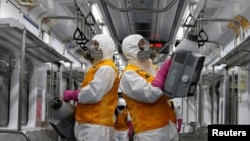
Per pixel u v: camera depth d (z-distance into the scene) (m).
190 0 6.96
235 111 8.27
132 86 3.30
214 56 11.16
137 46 3.55
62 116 3.93
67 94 3.95
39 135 6.14
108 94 3.92
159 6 7.71
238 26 8.14
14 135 4.78
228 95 8.59
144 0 7.34
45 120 7.89
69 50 10.95
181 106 12.77
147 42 3.63
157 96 3.20
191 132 11.50
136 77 3.33
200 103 9.84
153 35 10.84
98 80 3.75
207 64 12.32
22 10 6.57
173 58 3.11
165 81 3.14
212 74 9.15
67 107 3.98
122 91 3.45
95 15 8.45
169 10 7.91
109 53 4.03
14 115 6.14
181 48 3.09
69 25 8.84
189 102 12.69
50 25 8.52
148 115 3.36
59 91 8.67
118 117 6.89
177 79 3.07
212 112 9.79
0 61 5.87
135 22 9.37
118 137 6.88
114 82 3.99
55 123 3.95
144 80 3.30
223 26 8.62
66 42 10.30
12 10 6.07
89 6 7.34
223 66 8.64
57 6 7.41
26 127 6.68
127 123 6.93
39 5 7.06
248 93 7.59
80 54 12.10
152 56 3.73
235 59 7.06
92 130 3.78
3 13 5.68
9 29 4.64
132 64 3.54
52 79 8.48
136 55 3.53
